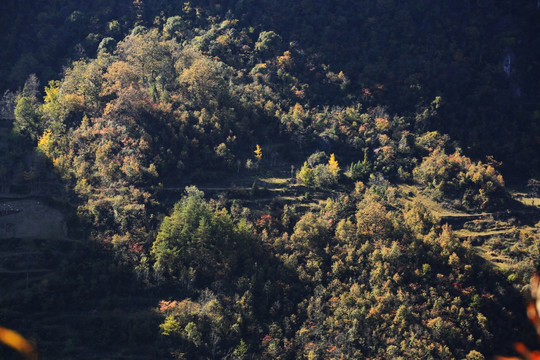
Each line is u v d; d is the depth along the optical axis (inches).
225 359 4960.6
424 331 5108.3
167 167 6599.4
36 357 4704.7
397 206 6584.6
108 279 5487.2
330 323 5231.3
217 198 6407.5
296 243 5935.0
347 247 5880.9
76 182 6417.3
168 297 5497.1
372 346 5068.9
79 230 5920.3
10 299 5216.5
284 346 5118.1
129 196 6151.6
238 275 5669.3
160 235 5698.8
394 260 5669.3
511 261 5944.9
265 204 6466.5
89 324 5196.9
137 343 5108.3
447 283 5526.6
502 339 5221.5
